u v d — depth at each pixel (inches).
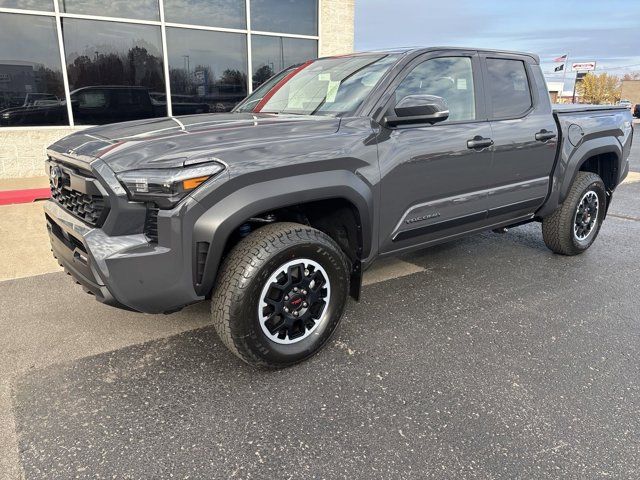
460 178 132.6
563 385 100.9
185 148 91.2
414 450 82.1
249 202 92.3
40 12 301.1
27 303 139.2
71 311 134.3
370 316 133.0
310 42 404.8
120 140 99.0
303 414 91.6
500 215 151.7
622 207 284.8
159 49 340.8
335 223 118.1
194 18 348.2
